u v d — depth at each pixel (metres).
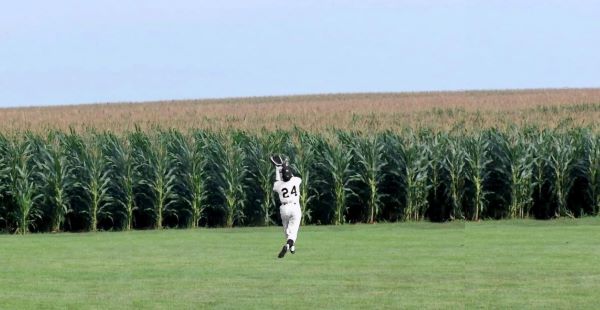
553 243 42.94
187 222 57.91
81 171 56.75
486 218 60.47
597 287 30.05
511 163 58.81
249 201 58.47
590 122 63.66
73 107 147.00
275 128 60.91
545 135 60.06
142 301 28.16
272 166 57.75
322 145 58.56
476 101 110.00
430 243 43.59
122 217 57.62
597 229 50.34
